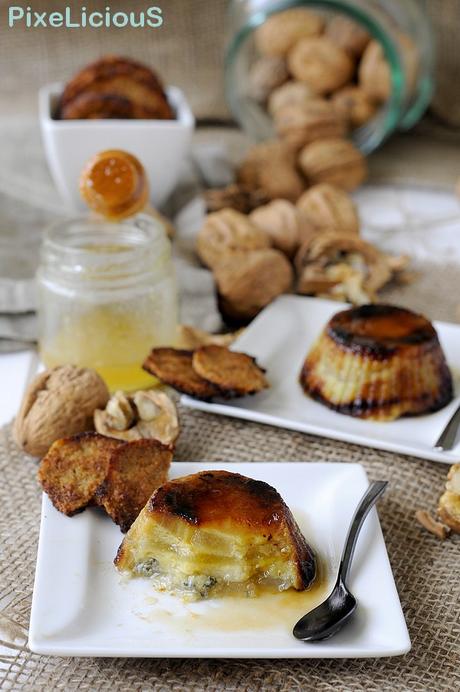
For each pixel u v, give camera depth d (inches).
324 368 26.4
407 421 26.0
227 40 40.1
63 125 30.9
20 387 27.5
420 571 22.5
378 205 36.1
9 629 21.3
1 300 28.7
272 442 25.4
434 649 21.1
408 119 39.7
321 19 38.0
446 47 39.8
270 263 29.3
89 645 20.1
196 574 21.3
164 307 27.2
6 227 32.4
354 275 30.5
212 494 21.6
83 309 26.5
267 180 34.3
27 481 24.4
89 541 22.1
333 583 21.4
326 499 23.0
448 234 34.3
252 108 39.0
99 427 24.7
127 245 27.5
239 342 27.9
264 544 21.3
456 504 22.9
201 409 25.9
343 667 20.7
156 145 31.5
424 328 26.5
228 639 20.4
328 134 36.0
